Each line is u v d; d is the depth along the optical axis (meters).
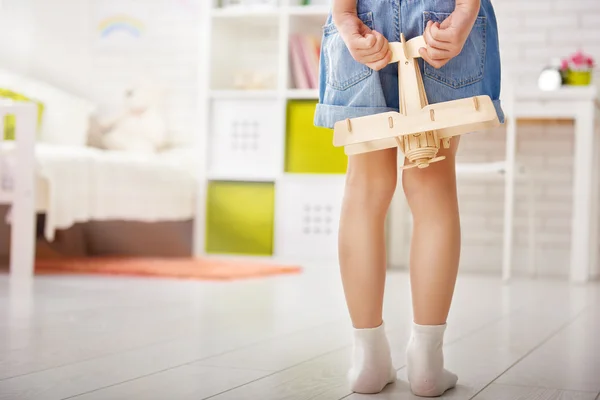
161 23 4.62
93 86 4.68
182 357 1.57
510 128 3.42
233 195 4.14
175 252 4.29
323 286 3.03
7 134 3.93
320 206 4.03
